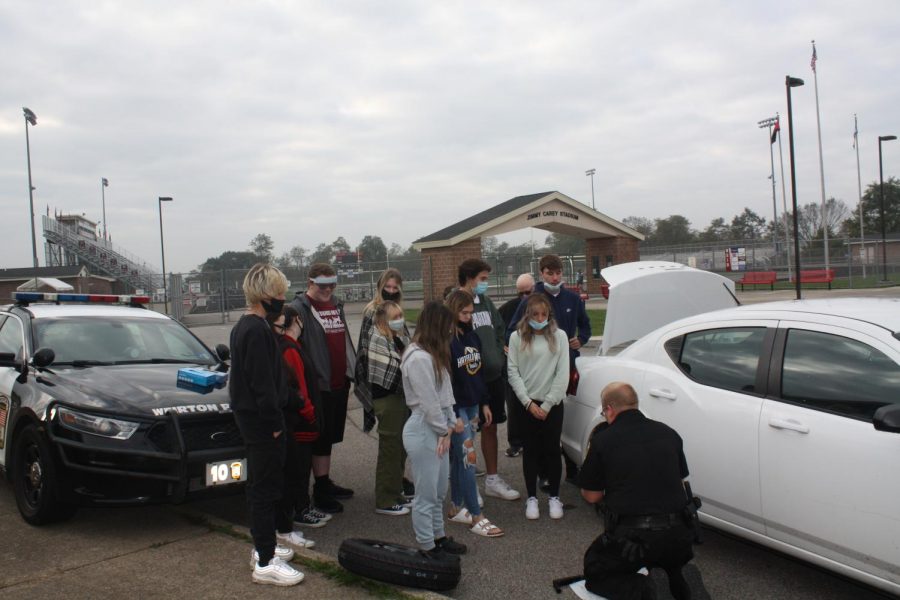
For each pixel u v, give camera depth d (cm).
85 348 616
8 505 581
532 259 3269
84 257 4962
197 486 495
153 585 407
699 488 446
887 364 364
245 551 465
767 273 3203
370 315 546
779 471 392
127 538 495
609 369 538
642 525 360
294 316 484
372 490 621
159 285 3728
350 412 985
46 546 479
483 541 495
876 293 2527
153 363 617
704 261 4669
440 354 437
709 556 465
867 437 353
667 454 374
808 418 383
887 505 341
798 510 382
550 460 540
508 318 733
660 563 370
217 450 502
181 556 456
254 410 396
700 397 450
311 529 523
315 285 560
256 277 396
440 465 439
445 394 445
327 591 398
